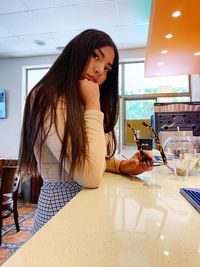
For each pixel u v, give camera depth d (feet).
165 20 5.62
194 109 7.66
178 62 8.87
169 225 1.06
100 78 2.42
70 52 2.11
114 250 0.81
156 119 7.48
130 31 10.17
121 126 12.95
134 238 0.91
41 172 1.92
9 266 0.69
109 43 2.26
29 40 11.05
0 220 5.92
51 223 1.07
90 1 7.84
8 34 10.39
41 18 8.97
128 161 2.50
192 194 1.54
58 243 0.86
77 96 1.83
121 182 2.08
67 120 1.66
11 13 8.60
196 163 2.49
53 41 11.17
